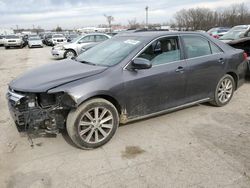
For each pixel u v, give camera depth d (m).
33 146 3.78
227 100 5.33
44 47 31.09
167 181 2.96
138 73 3.90
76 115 3.46
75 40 15.15
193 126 4.39
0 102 5.93
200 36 4.79
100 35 15.29
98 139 3.70
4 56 18.92
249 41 7.11
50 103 3.49
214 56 4.88
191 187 2.85
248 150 3.59
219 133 4.12
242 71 5.50
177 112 5.01
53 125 3.49
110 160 3.40
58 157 3.49
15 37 30.78
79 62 4.41
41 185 2.93
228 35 11.65
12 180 3.02
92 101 3.54
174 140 3.91
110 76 3.68
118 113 3.90
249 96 6.05
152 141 3.89
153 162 3.34
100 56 4.35
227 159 3.38
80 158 3.46
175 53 4.37
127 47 4.16
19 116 3.46
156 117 4.77
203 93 4.86
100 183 2.95
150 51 4.11
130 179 3.01
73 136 3.51
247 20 45.91
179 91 4.43
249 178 2.99
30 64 13.42
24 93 3.52
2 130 4.34
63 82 3.49
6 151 3.66
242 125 4.41
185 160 3.37
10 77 9.41
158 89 4.13
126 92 3.80
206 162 3.31
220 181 2.94
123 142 3.87
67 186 2.91
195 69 4.54
